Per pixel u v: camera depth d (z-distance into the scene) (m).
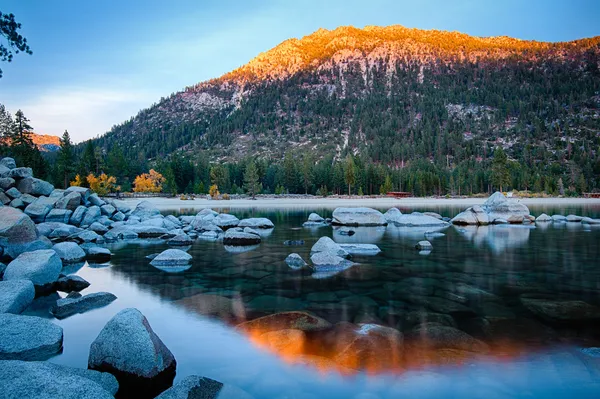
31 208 20.67
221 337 5.74
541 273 10.36
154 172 80.88
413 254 13.73
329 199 76.06
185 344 5.49
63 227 17.94
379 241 17.59
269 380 4.37
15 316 5.62
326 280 9.65
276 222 29.95
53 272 9.26
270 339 5.60
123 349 4.57
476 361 4.80
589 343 5.36
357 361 4.81
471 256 13.23
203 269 11.30
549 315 6.64
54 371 3.52
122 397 4.21
